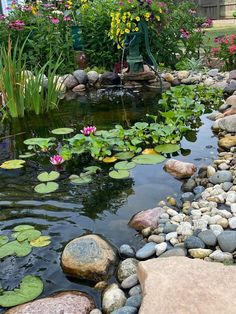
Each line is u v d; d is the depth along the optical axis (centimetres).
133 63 493
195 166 247
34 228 192
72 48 544
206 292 131
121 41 498
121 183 234
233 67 512
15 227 193
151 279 139
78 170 255
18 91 377
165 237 178
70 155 272
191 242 169
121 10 481
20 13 605
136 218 193
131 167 254
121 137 290
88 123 351
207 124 334
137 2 468
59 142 308
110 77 498
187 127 308
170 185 230
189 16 582
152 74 494
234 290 131
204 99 403
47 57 532
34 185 236
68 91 487
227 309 123
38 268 166
